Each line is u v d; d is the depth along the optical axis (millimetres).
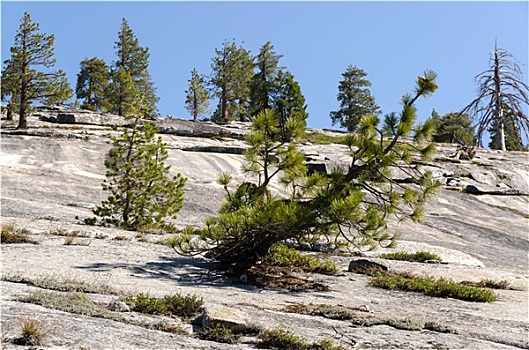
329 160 38625
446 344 7906
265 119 14141
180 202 22156
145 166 21938
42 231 17109
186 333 7246
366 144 13844
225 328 7496
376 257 19047
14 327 6316
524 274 18547
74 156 35438
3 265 11258
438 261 19094
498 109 51219
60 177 30109
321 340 7328
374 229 13227
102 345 6098
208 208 26875
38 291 8523
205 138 49938
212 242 14039
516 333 9031
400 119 13555
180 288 11086
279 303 10516
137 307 8281
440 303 11742
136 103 23250
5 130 46375
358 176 14352
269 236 13703
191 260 14750
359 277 14727
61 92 55000
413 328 8734
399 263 17781
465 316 10359
